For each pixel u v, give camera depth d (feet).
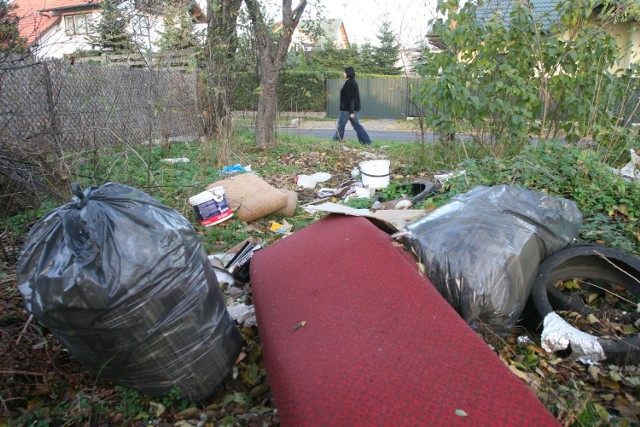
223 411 7.14
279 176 22.62
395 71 81.20
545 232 9.40
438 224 8.96
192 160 25.46
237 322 9.18
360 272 7.27
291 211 16.43
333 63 79.05
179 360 6.57
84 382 7.48
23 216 14.82
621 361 7.77
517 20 19.61
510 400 5.04
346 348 5.88
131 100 28.12
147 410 7.04
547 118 21.16
